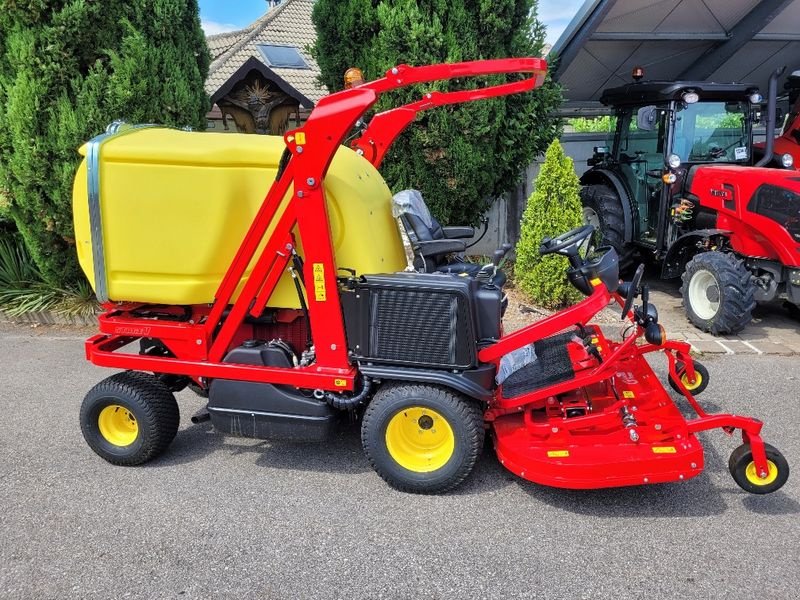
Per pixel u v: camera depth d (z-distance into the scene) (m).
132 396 3.56
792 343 5.73
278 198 3.23
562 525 3.14
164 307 3.74
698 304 6.08
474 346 3.20
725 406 4.49
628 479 3.07
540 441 3.29
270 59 12.14
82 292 6.69
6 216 6.60
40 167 5.77
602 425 3.27
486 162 6.77
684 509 3.27
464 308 3.14
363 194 3.62
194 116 6.29
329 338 3.33
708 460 3.74
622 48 8.85
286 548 2.98
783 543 2.99
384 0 6.38
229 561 2.89
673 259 6.70
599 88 10.02
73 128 5.67
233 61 11.89
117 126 3.54
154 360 3.55
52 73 5.65
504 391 3.54
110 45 5.85
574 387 3.33
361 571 2.82
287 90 8.38
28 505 3.33
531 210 6.39
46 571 2.83
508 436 3.38
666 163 6.80
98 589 2.72
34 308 6.53
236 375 3.44
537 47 6.97
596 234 7.46
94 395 3.62
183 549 2.98
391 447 3.34
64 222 6.06
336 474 3.63
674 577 2.77
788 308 6.75
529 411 3.43
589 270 3.29
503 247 4.41
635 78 7.57
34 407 4.59
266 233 3.48
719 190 6.17
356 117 3.04
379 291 3.21
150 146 3.30
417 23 6.18
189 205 3.36
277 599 2.66
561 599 2.64
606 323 6.12
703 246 6.39
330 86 6.89
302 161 3.11
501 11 6.51
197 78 6.41
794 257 5.59
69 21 5.55
